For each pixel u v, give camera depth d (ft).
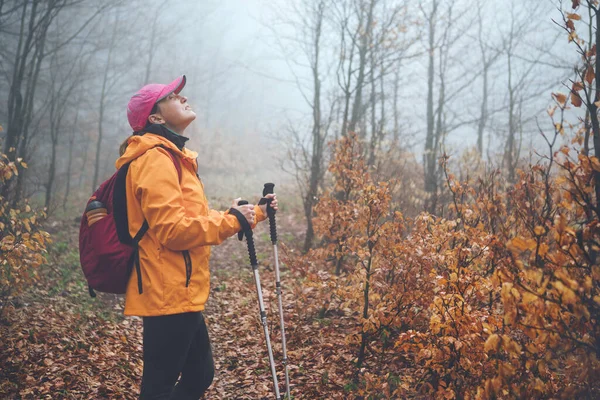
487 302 11.59
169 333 7.72
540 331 7.31
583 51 8.59
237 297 22.29
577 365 7.70
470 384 9.21
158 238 7.57
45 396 11.95
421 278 11.89
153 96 8.50
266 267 27.53
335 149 21.80
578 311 6.79
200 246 7.82
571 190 7.77
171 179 7.75
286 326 16.97
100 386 12.58
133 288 7.70
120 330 17.63
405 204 23.27
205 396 12.82
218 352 16.01
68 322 17.06
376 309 11.99
